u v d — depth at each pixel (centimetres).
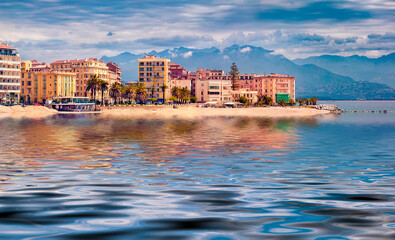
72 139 5950
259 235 1468
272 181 2597
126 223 1616
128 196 2127
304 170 3086
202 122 11462
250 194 2184
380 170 3098
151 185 2450
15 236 1444
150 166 3275
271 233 1491
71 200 2025
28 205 1914
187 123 10881
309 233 1490
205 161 3588
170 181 2591
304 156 3984
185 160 3647
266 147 4859
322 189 2338
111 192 2231
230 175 2841
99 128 8706
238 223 1619
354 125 10419
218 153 4216
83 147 4800
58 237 1436
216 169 3122
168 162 3516
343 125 10400
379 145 5178
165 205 1922
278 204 1948
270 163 3466
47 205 1914
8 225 1580
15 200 2020
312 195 2166
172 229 1537
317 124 10844
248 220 1662
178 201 2009
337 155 4078
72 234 1470
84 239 1416
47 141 5622
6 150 4456
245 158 3809
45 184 2472
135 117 15038
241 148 4741
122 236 1452
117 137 6328
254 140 5853
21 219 1669
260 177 2755
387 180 2655
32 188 2341
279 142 5553
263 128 8894
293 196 2136
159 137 6328
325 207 1889
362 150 4566
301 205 1928
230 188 2358
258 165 3344
